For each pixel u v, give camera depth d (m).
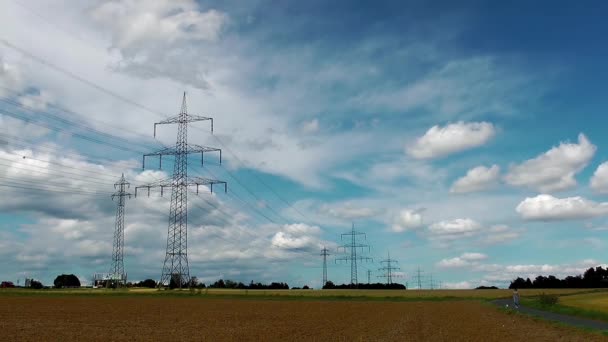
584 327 47.09
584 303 91.31
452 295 151.38
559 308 76.19
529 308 83.44
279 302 100.19
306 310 74.06
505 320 56.06
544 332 42.19
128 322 49.09
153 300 97.19
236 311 69.56
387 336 38.50
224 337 36.88
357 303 100.62
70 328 42.06
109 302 87.56
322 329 43.75
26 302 83.81
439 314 66.81
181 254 107.31
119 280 143.50
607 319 56.38
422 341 35.25
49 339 34.19
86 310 66.38
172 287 120.88
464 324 50.34
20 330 39.75
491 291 191.25
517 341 35.56
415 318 58.78
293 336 37.88
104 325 45.34
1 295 109.19
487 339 36.91
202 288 133.38
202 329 42.88
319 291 171.12
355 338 36.91
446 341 35.38
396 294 155.62
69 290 141.25
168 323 48.62
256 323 49.75
